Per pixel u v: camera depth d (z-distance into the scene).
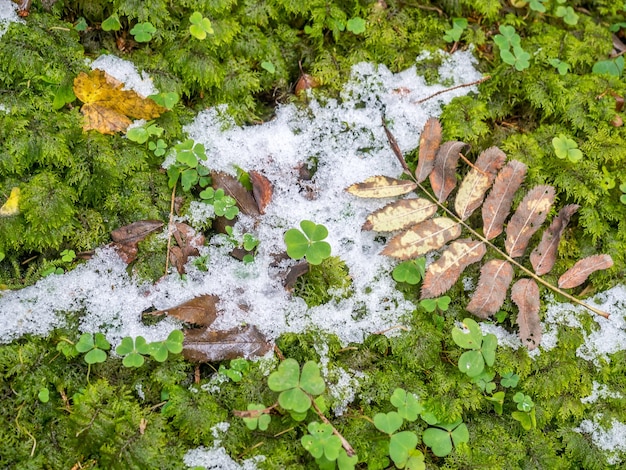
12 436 0.29
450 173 0.35
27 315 0.31
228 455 0.30
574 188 0.35
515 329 0.34
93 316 0.32
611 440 0.33
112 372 0.31
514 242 0.34
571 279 0.34
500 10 0.40
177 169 0.34
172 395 0.31
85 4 0.35
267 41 0.37
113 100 0.34
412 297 0.34
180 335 0.31
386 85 0.38
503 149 0.36
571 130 0.37
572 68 0.39
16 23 0.34
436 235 0.34
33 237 0.32
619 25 0.42
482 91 0.38
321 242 0.32
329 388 0.32
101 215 0.33
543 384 0.33
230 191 0.34
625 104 0.38
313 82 0.37
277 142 0.36
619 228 0.36
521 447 0.33
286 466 0.30
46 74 0.33
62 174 0.33
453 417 0.32
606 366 0.34
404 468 0.30
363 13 0.39
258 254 0.34
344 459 0.30
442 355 0.34
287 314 0.33
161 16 0.35
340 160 0.36
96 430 0.29
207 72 0.35
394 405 0.30
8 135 0.32
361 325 0.33
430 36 0.39
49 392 0.30
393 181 0.35
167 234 0.33
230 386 0.31
